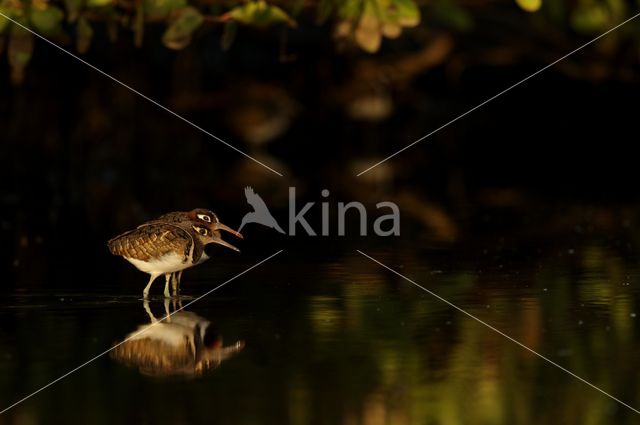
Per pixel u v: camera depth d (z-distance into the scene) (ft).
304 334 41.34
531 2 57.11
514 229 71.41
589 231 69.82
